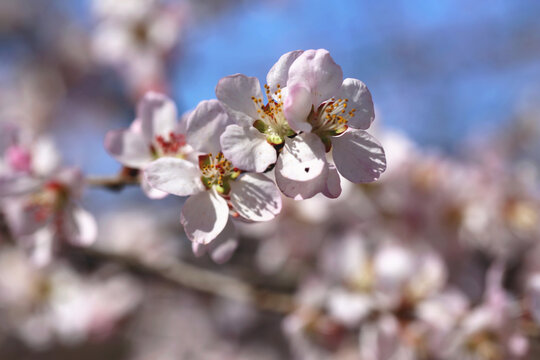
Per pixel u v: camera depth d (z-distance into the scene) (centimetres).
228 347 62
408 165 43
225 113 30
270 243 47
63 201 35
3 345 61
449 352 36
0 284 49
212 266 52
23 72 92
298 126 29
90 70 89
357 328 39
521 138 82
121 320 52
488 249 45
